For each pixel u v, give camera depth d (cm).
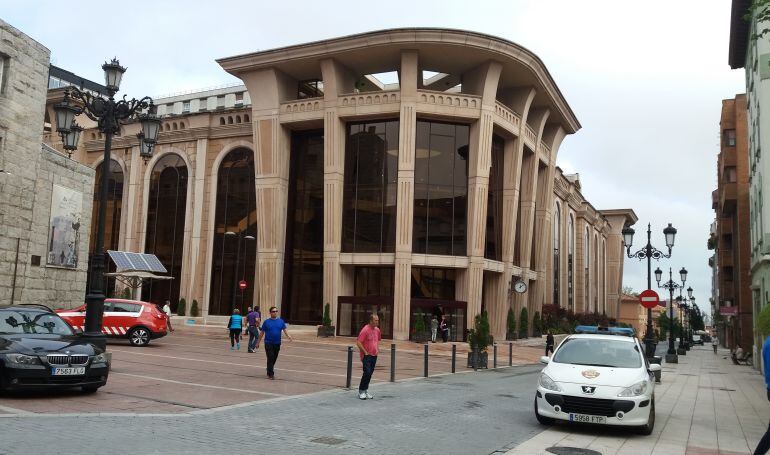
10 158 2278
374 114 3619
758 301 2623
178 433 788
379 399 1216
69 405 972
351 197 3716
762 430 1050
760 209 2420
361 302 3550
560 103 4425
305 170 4038
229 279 4266
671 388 1806
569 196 6091
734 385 1945
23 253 2362
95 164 4903
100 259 1385
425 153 3656
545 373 995
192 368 1606
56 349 1037
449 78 4325
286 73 3962
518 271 4153
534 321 4488
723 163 4378
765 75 2191
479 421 1006
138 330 2234
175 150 4562
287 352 2395
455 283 3684
